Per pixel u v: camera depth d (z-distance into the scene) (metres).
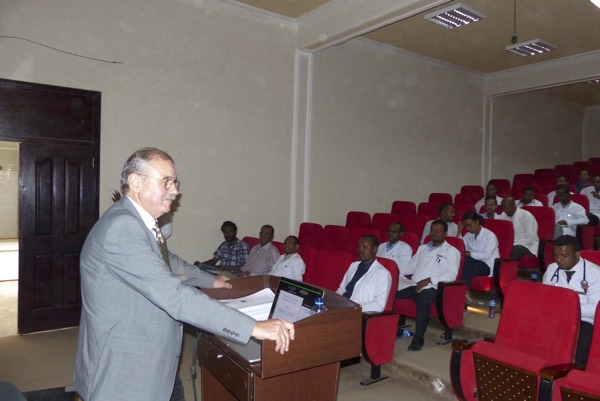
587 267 2.71
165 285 1.23
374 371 3.09
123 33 4.56
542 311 2.22
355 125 6.33
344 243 4.58
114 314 1.26
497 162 8.43
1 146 11.04
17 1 4.05
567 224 5.11
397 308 3.59
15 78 4.03
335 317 1.49
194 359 1.91
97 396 1.24
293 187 5.75
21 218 4.08
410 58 6.93
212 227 5.15
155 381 1.30
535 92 9.14
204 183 5.08
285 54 5.67
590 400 1.66
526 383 1.92
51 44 4.20
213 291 1.91
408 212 6.17
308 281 3.79
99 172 4.43
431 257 3.70
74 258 4.33
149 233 1.34
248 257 4.72
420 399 2.86
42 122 4.18
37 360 3.47
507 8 5.23
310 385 1.80
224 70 5.20
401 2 4.45
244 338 1.24
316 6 5.27
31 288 4.12
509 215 4.78
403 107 6.89
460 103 7.72
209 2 5.07
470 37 6.20
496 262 3.74
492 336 3.34
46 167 4.20
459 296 3.38
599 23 5.64
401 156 6.89
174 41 4.87
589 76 6.81
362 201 6.44
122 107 4.55
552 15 5.41
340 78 6.16
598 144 10.45
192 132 4.98
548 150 9.62
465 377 2.24
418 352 3.28
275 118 5.61
